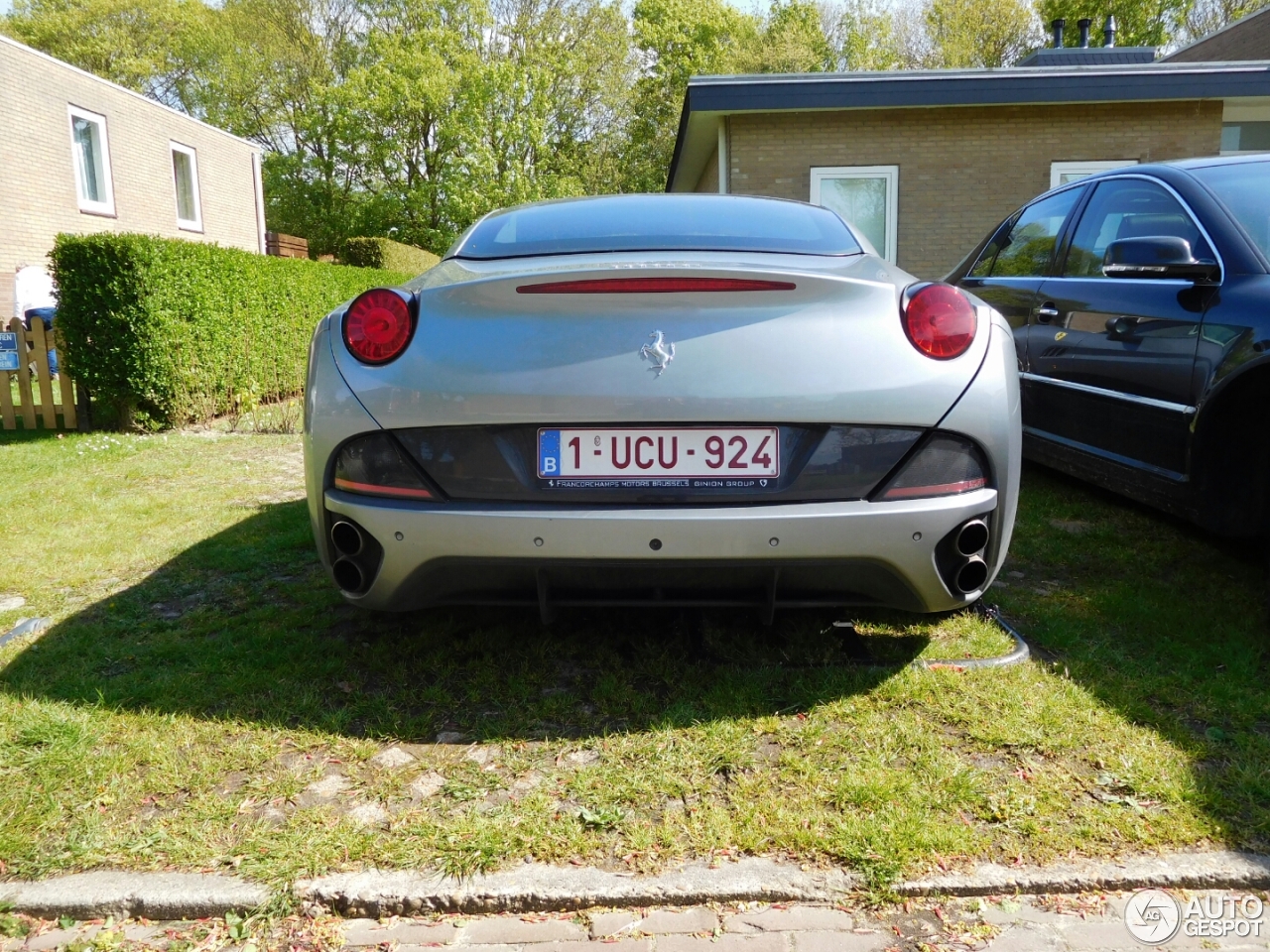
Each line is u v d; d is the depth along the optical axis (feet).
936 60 134.31
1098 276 12.38
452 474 7.03
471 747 7.09
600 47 131.03
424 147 122.42
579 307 6.92
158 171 62.39
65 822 6.06
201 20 127.34
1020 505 14.32
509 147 123.34
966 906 5.32
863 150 39.70
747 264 7.68
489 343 6.97
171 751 6.95
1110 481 11.60
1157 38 119.34
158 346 24.11
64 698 7.84
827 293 6.97
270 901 5.33
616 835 5.93
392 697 7.90
